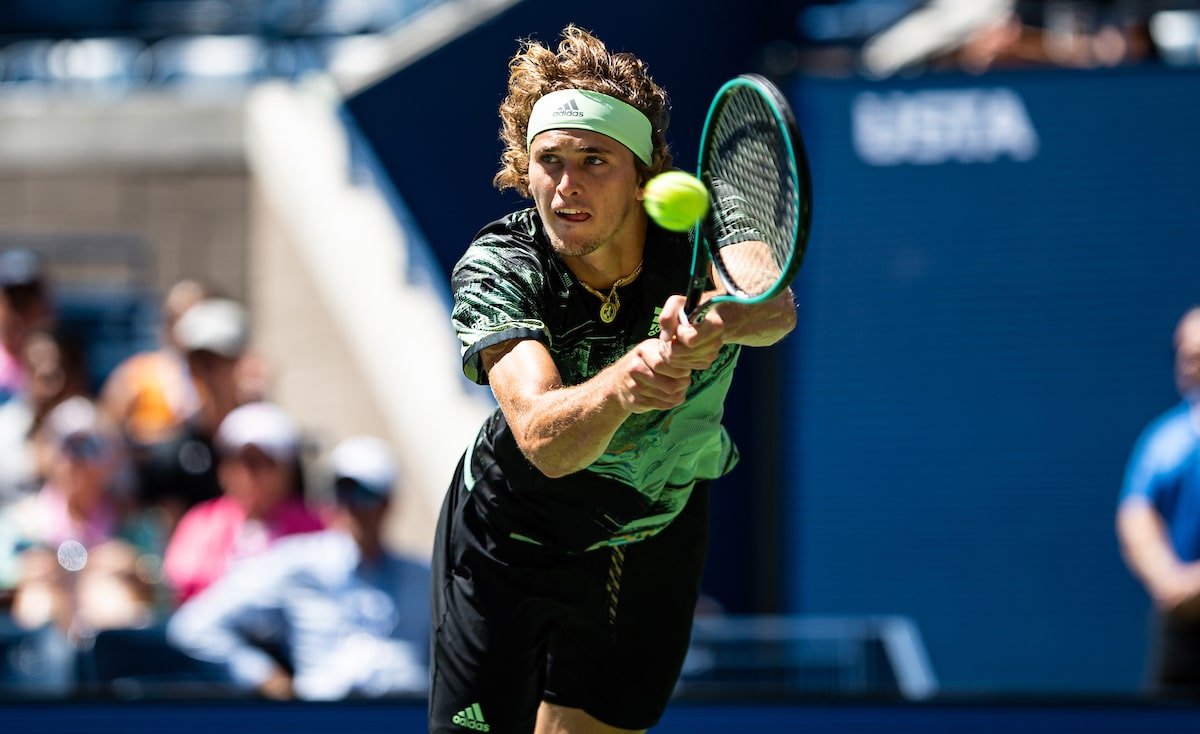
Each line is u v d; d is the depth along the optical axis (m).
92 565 19.83
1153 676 19.06
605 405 8.16
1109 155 23.66
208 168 28.16
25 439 22.55
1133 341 23.66
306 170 27.77
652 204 7.95
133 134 28.33
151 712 16.47
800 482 23.88
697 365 8.00
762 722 16.66
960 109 23.84
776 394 23.94
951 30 28.14
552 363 8.80
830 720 16.64
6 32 30.92
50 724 16.47
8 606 19.31
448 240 24.62
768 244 8.29
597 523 10.05
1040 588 23.62
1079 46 26.52
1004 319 23.75
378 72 24.45
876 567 23.70
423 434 25.53
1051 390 23.70
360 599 18.58
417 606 18.91
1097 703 16.52
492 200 24.64
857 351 23.88
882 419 23.83
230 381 22.70
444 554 10.73
